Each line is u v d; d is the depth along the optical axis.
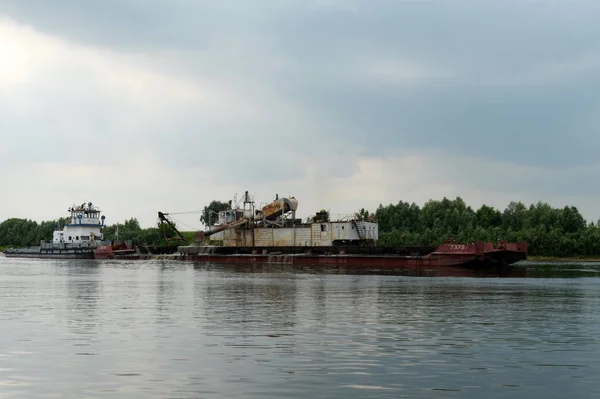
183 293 60.09
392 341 32.78
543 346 31.58
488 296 56.53
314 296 56.47
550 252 164.50
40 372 26.12
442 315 42.97
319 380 24.77
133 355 29.27
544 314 43.66
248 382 24.47
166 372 26.05
